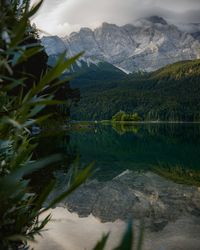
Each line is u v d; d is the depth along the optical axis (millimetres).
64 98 50625
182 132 66562
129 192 12406
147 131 71000
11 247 1753
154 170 18344
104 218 8820
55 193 10578
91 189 12734
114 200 11023
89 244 6648
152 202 10922
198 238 7449
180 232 7855
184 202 10961
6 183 958
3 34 1188
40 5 1171
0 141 1500
